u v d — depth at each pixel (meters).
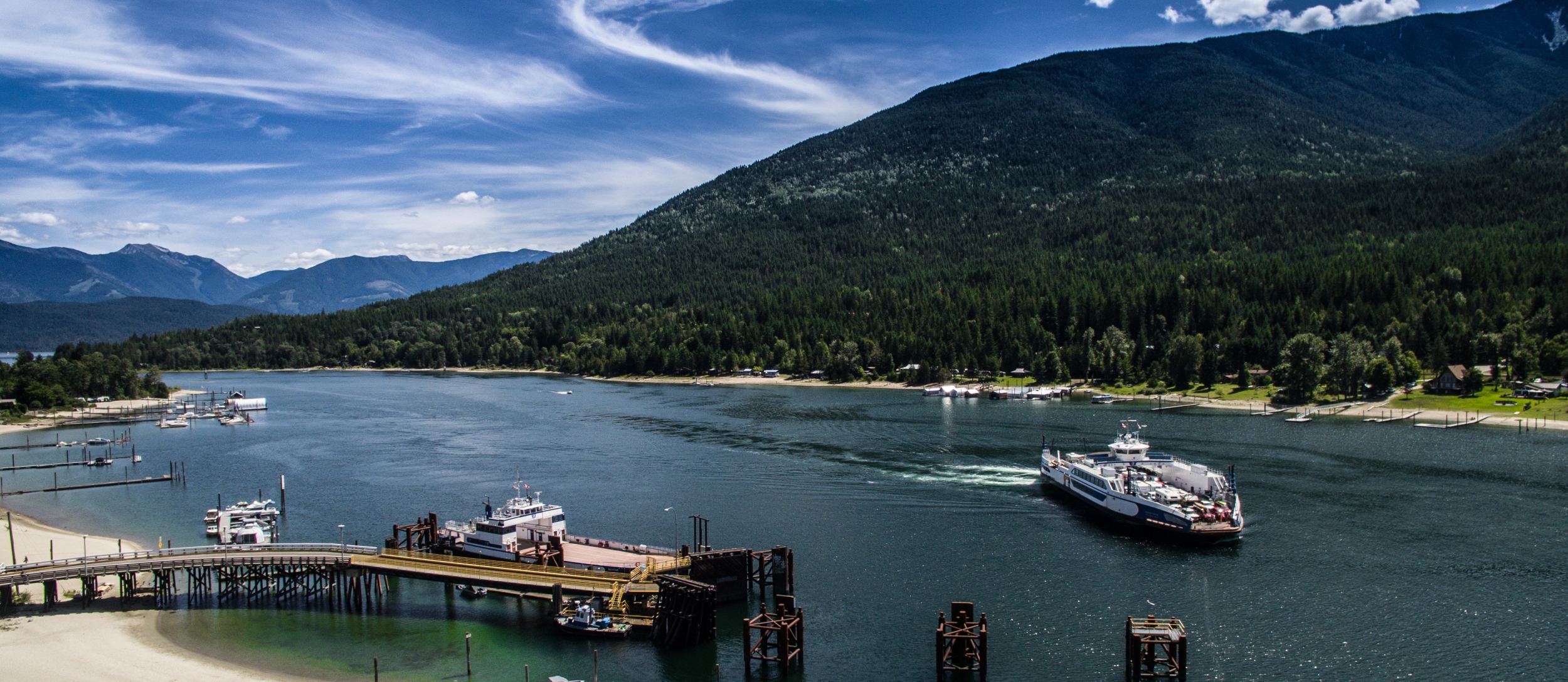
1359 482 144.75
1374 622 87.94
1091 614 91.56
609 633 87.38
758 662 81.81
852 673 79.25
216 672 80.31
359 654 84.56
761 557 96.06
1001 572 104.75
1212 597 95.62
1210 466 158.75
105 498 154.12
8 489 163.00
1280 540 114.25
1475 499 132.00
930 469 162.75
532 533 106.31
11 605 97.12
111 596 101.19
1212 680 76.69
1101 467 138.50
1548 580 98.25
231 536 122.56
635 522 127.88
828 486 149.25
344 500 146.50
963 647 80.50
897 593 98.19
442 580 96.31
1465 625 86.94
